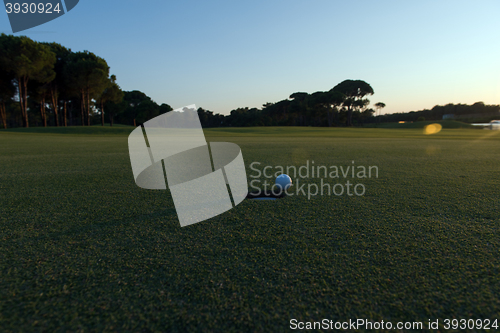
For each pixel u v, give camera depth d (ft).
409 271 5.82
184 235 7.71
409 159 24.43
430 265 6.04
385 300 4.93
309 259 6.32
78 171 17.98
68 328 4.32
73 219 8.98
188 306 4.78
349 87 263.90
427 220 8.75
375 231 7.89
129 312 4.66
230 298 4.99
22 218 9.07
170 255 6.55
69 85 132.36
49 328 4.31
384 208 10.03
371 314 4.60
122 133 91.25
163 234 7.79
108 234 7.80
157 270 5.90
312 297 5.01
